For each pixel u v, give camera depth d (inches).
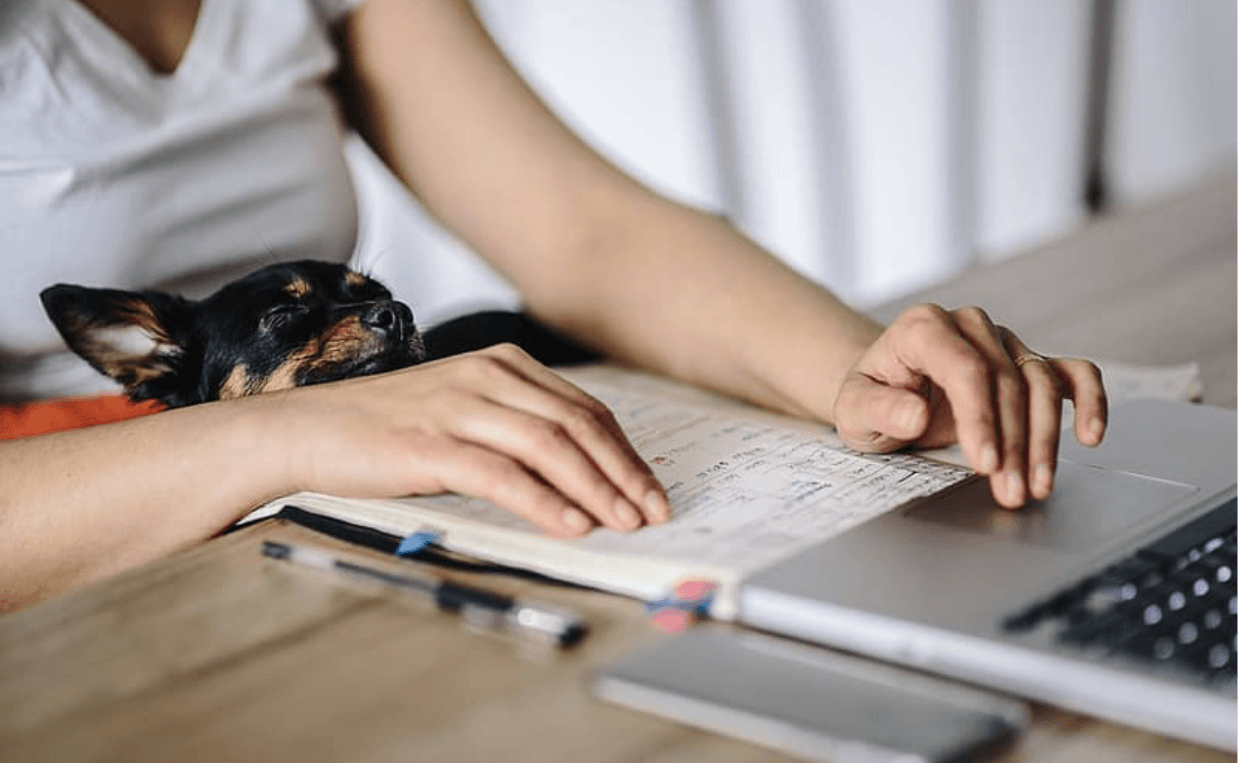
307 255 48.1
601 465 30.9
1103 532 29.0
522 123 50.8
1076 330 50.9
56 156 42.6
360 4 51.7
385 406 33.1
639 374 46.8
